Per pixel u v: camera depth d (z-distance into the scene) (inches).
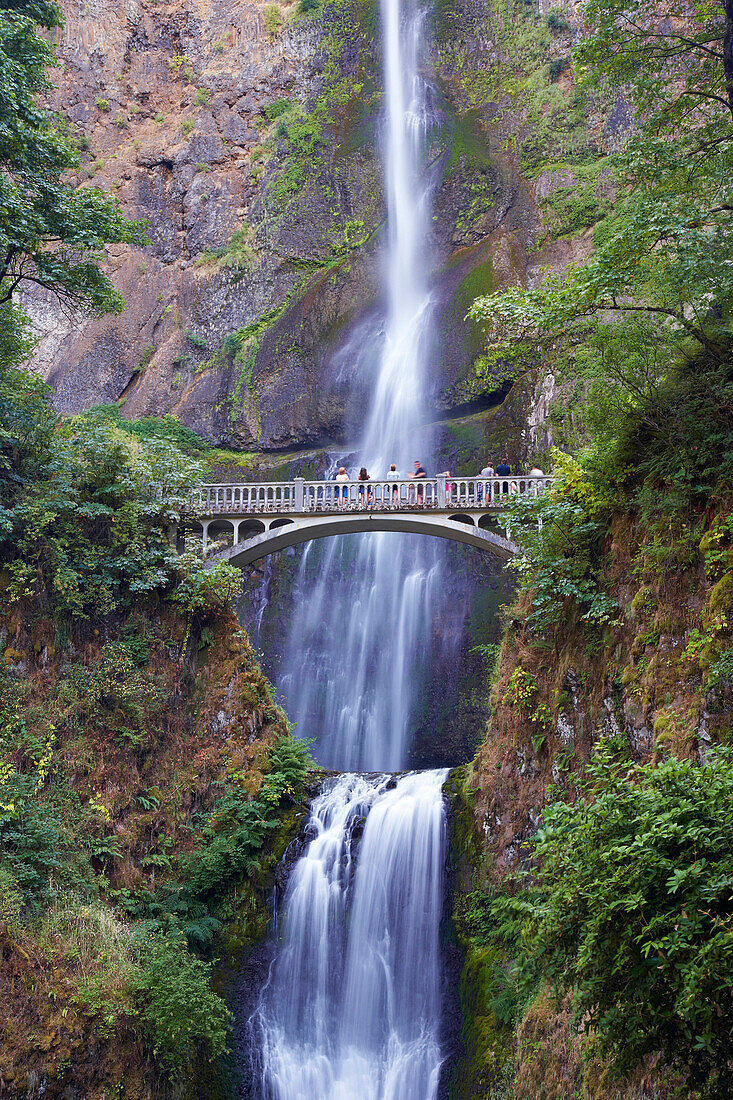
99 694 699.4
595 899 299.3
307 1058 639.1
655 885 283.7
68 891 602.2
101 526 759.7
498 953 613.6
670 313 527.8
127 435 853.8
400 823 717.9
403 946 667.4
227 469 1369.3
